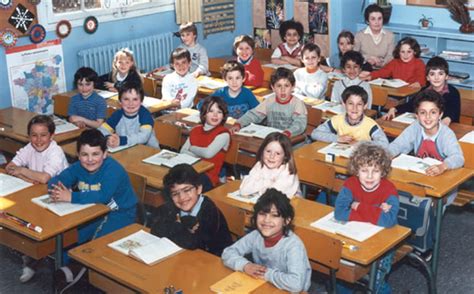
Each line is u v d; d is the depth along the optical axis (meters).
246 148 4.73
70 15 7.13
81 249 3.19
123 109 4.95
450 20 8.08
